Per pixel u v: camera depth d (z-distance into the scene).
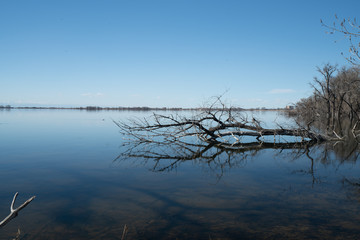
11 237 3.82
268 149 13.07
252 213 4.71
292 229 4.04
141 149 12.72
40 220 4.42
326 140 16.03
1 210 4.87
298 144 14.75
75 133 18.98
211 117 15.16
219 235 3.87
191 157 10.86
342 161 9.59
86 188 6.28
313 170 8.18
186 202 5.31
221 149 13.25
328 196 5.63
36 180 6.95
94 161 9.57
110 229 4.08
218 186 6.47
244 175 7.59
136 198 5.57
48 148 12.30
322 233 3.90
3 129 21.05
